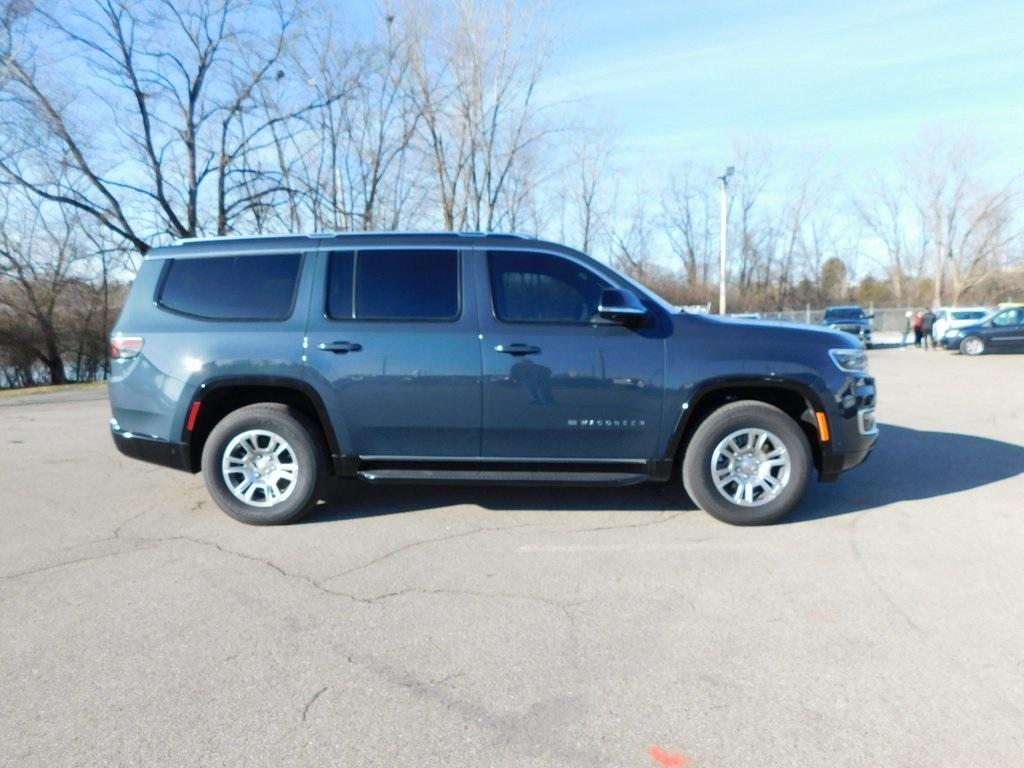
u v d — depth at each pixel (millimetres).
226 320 4797
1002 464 6363
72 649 3113
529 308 4684
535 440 4664
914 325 29078
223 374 4715
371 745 2436
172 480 6164
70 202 20562
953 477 5910
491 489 5656
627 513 5008
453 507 5180
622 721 2553
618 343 4602
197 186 21953
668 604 3506
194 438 4875
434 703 2682
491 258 4750
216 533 4672
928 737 2430
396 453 4750
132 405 4906
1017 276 51406
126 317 4961
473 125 23906
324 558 4191
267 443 4824
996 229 51188
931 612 3377
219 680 2854
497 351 4590
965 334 22719
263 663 2984
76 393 15867
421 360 4613
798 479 4598
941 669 2865
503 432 4648
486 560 4125
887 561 4027
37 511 5227
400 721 2570
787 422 4586
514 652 3055
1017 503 5121
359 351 4641
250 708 2660
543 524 4777
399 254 4793
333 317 4719
